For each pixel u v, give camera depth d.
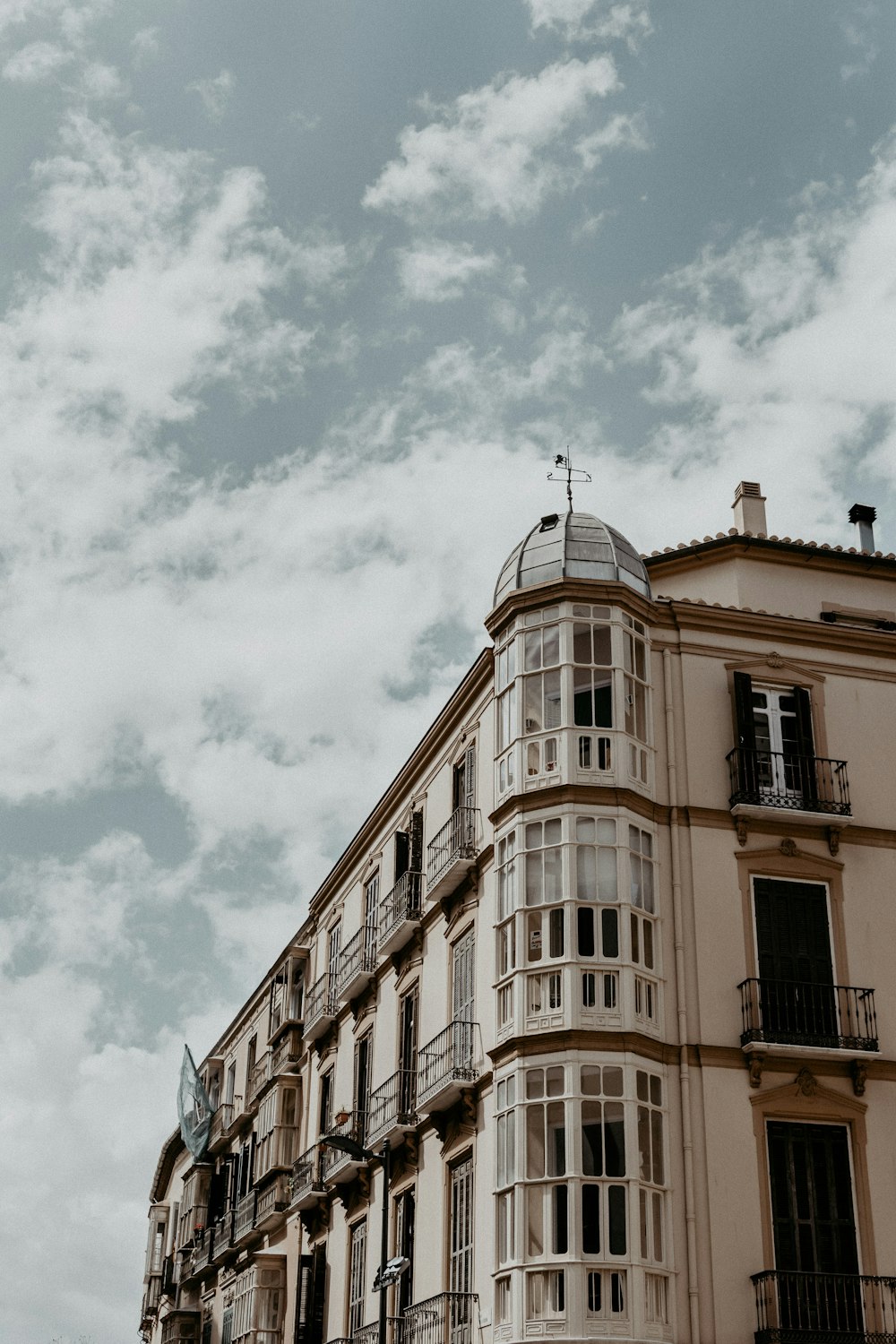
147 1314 66.19
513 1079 26.92
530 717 29.59
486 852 31.52
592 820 28.20
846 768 30.39
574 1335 24.42
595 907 27.52
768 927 28.67
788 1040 27.47
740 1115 26.88
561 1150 25.84
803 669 31.02
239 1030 56.91
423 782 37.34
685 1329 25.19
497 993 28.30
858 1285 25.94
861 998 28.30
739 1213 26.14
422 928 35.38
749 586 32.94
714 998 27.75
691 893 28.48
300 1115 45.22
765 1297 25.48
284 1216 43.84
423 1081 32.38
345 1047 40.88
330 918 45.59
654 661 30.39
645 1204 25.52
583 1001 26.80
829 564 33.50
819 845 29.61
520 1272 25.34
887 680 31.53
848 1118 27.28
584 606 29.95
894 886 29.67
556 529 31.39
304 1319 38.84
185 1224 59.81
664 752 29.69
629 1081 26.22
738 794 29.06
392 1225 33.56
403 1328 30.98
